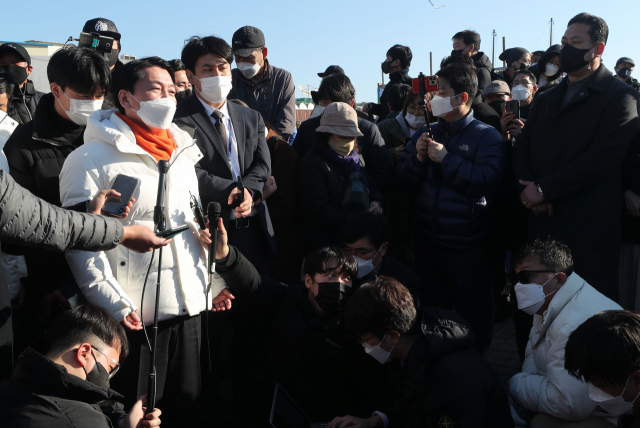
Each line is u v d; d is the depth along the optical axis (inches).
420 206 143.6
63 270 97.0
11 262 98.1
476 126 140.6
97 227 71.7
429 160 142.9
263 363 105.8
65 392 69.6
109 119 89.5
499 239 146.3
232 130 128.9
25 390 68.9
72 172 84.4
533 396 99.9
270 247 132.7
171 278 88.3
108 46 121.0
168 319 89.9
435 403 84.8
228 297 99.3
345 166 142.3
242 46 180.2
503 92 187.6
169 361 92.4
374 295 87.9
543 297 102.2
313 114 187.8
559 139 130.9
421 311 94.0
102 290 83.0
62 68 92.2
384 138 189.3
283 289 107.6
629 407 73.7
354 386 107.3
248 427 105.4
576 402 90.9
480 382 85.2
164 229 79.7
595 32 125.2
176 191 90.7
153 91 88.6
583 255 128.3
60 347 72.2
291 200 145.4
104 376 74.5
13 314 103.0
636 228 132.8
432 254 141.9
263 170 131.3
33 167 94.3
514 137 155.3
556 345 95.7
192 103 124.0
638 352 69.5
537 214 134.7
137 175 86.7
